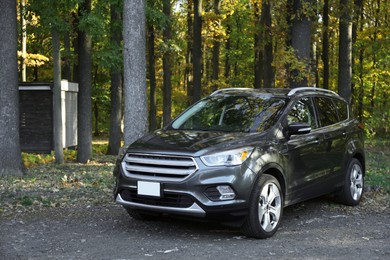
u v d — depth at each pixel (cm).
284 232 632
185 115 723
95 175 1180
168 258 509
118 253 529
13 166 1136
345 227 661
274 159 618
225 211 565
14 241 579
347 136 803
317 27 1762
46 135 2023
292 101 704
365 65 2353
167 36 2455
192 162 565
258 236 591
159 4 1702
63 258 510
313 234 621
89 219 701
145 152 594
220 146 580
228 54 3288
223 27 2595
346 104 859
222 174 563
